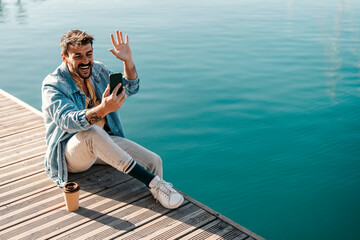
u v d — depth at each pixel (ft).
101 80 10.75
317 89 27.78
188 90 27.48
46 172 11.23
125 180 11.31
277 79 29.73
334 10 59.82
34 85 28.78
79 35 9.34
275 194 16.90
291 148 20.26
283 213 15.72
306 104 25.30
